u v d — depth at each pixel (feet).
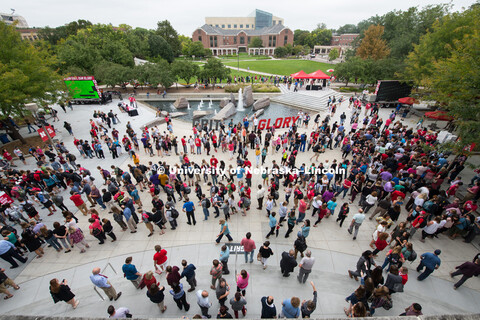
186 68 132.16
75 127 79.20
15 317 10.85
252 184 45.78
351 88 125.49
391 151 44.98
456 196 40.11
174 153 61.11
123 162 55.62
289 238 32.24
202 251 30.19
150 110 101.60
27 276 27.12
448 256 29.07
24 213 38.24
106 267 26.94
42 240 31.35
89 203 40.47
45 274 27.37
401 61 110.93
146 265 28.32
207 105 115.14
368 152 48.16
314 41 410.52
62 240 29.91
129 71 120.16
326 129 65.67
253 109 104.99
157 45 219.20
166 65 133.18
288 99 115.75
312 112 98.99
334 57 266.98
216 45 378.12
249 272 26.86
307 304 17.95
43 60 66.28
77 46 143.23
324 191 37.04
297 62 249.14
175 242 31.73
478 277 26.71
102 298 23.76
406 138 57.41
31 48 62.85
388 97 94.94
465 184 43.98
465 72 39.01
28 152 60.64
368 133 56.95
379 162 44.45
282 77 164.86
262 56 331.77
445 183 44.21
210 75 134.82
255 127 72.02
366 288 20.33
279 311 22.15
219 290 20.13
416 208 30.63
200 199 39.40
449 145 36.58
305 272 24.08
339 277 26.37
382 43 137.08
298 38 412.57
